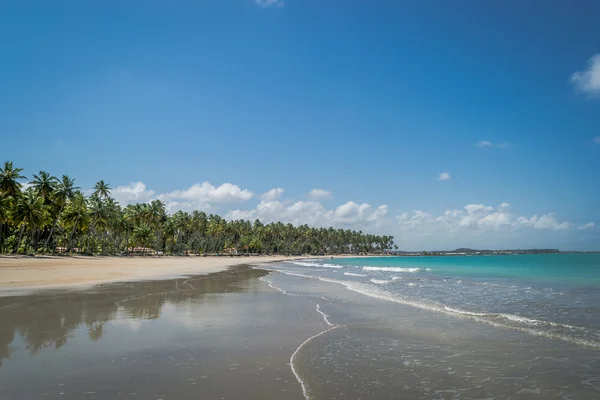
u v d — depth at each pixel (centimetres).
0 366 846
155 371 821
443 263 10244
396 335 1191
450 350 1019
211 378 781
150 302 1864
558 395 710
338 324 1358
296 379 784
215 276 3984
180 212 13412
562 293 2392
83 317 1440
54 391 696
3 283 2730
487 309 1736
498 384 767
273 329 1265
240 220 17400
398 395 707
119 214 11025
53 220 7900
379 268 6650
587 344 1072
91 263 6184
